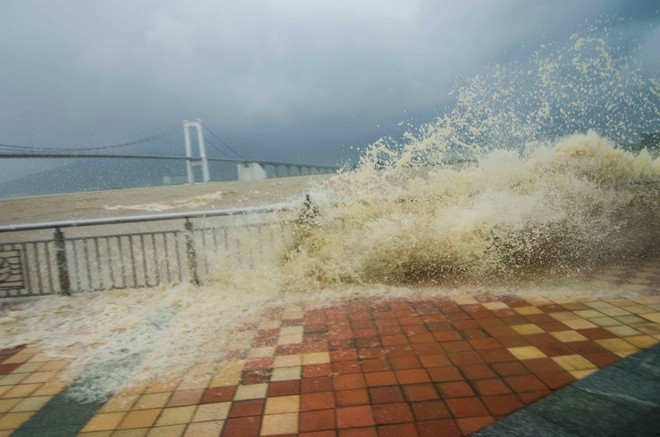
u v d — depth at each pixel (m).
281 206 5.50
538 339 3.03
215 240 6.16
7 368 3.27
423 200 5.96
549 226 5.80
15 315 4.55
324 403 2.43
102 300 4.94
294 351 3.17
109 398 2.71
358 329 3.50
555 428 2.01
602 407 2.14
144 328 3.93
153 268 7.02
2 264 5.25
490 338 3.11
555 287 4.19
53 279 6.79
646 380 2.37
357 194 6.21
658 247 5.33
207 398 2.60
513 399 2.31
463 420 2.16
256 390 2.64
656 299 3.65
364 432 2.13
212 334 3.66
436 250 5.23
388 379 2.64
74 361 3.34
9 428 2.43
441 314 3.69
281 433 2.18
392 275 5.01
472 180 6.89
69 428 2.39
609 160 8.07
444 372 2.66
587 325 3.21
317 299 4.41
